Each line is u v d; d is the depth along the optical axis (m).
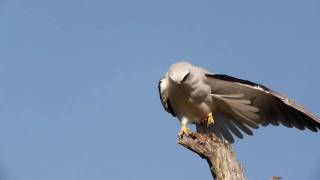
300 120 12.50
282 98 11.43
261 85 11.55
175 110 12.73
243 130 12.77
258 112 12.44
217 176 9.29
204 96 12.03
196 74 11.80
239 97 12.02
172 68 12.02
